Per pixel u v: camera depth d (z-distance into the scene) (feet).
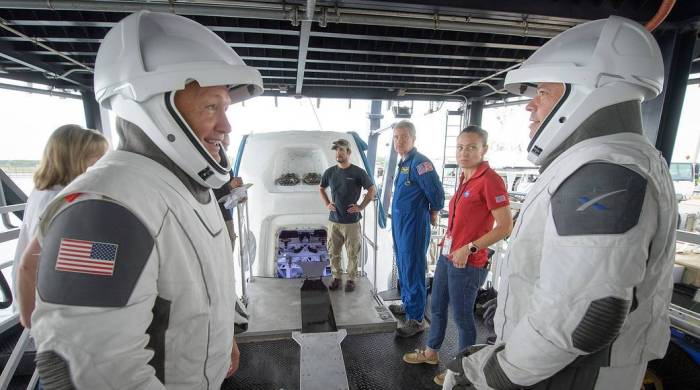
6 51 7.35
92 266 1.82
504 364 2.57
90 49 7.79
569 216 2.27
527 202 2.88
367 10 5.71
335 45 7.84
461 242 5.81
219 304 2.69
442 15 5.89
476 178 5.67
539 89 3.08
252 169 10.48
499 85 10.77
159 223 2.15
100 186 1.95
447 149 14.88
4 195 8.49
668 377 4.96
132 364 1.88
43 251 1.88
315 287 9.91
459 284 5.82
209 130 2.59
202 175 2.57
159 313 2.28
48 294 1.79
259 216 10.39
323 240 11.64
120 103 2.37
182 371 2.39
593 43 2.74
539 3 5.73
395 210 8.04
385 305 8.91
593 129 2.66
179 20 2.61
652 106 6.08
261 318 8.25
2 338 7.49
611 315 2.06
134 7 5.30
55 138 4.34
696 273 8.27
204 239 2.56
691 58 5.73
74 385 1.75
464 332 5.88
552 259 2.31
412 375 6.73
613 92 2.55
